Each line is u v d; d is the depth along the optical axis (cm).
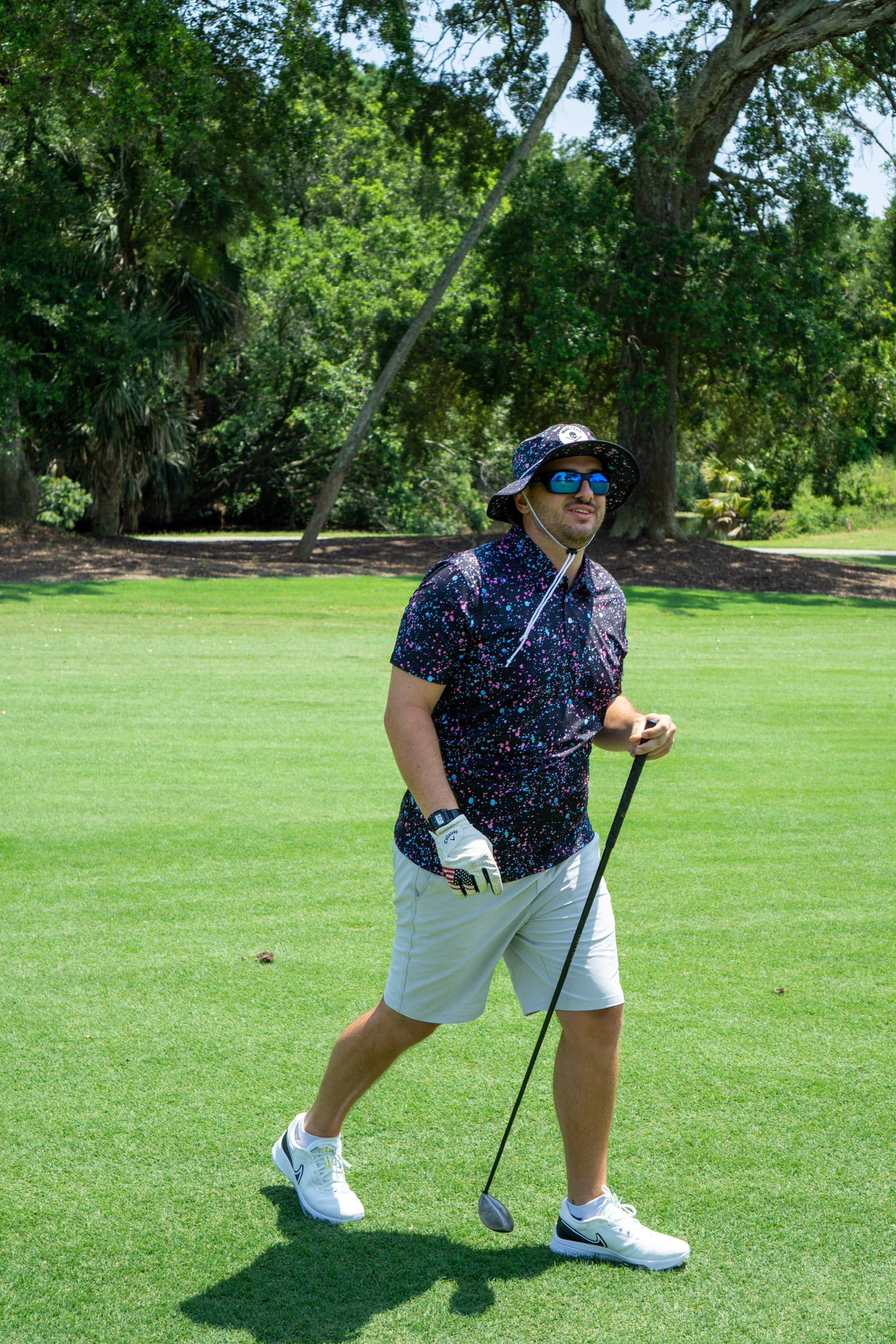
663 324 3800
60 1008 629
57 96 3419
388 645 2389
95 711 1561
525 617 414
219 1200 454
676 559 4078
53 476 4791
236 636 2489
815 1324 384
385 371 4031
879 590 3862
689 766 1292
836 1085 553
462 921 419
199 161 4075
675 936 755
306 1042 591
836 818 1063
